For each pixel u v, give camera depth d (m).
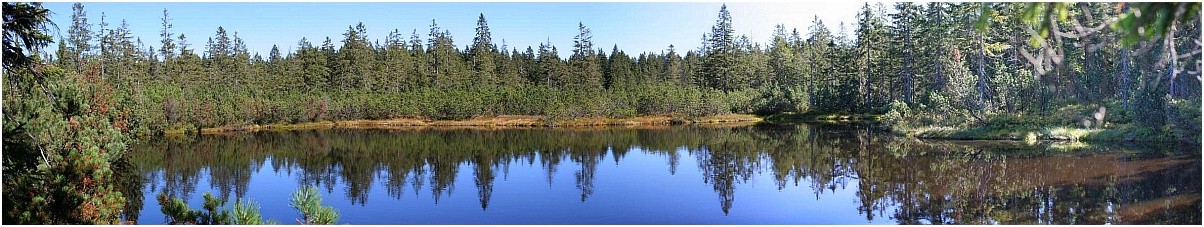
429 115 41.53
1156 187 10.85
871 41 41.69
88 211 6.34
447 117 41.72
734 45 51.62
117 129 10.77
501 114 41.78
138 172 17.98
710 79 52.19
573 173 16.61
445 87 51.00
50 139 7.27
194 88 43.38
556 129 35.88
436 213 11.52
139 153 23.47
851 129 30.16
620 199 12.54
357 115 42.41
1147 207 9.44
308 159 21.52
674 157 20.19
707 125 37.19
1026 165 14.56
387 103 42.41
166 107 33.88
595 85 52.12
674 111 40.75
